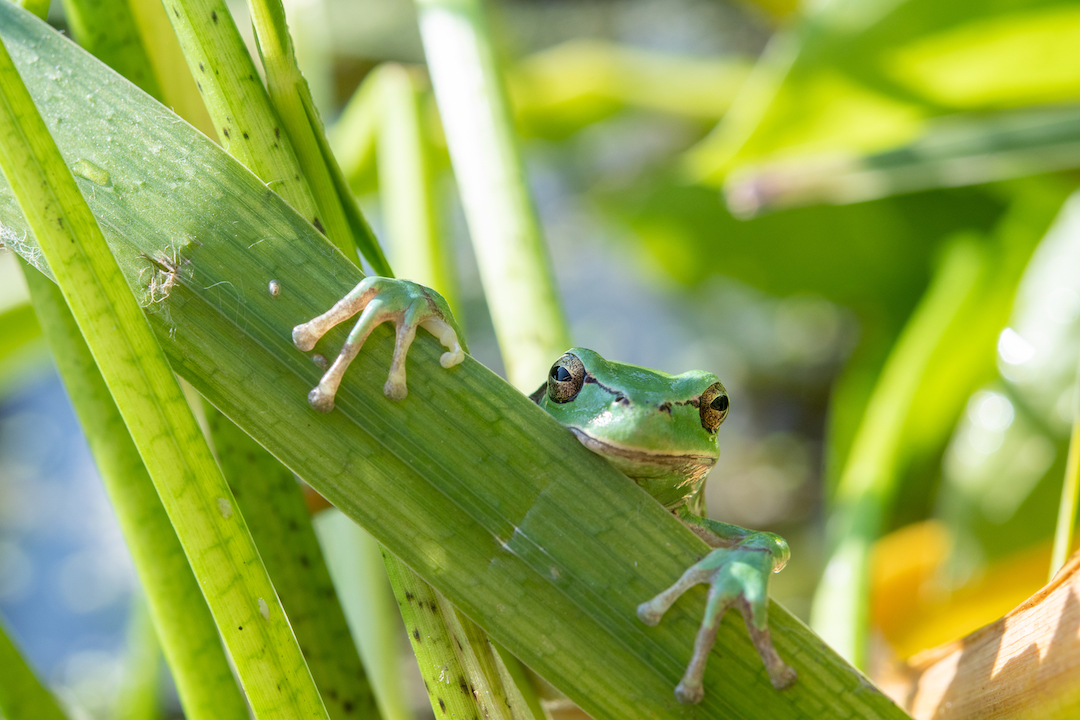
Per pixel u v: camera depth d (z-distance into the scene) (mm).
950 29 354
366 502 226
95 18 240
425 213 266
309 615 240
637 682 226
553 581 227
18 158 217
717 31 945
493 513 227
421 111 273
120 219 226
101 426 237
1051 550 357
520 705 231
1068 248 375
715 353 897
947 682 236
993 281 389
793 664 226
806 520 805
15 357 382
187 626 236
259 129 229
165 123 226
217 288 226
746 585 226
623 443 253
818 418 862
